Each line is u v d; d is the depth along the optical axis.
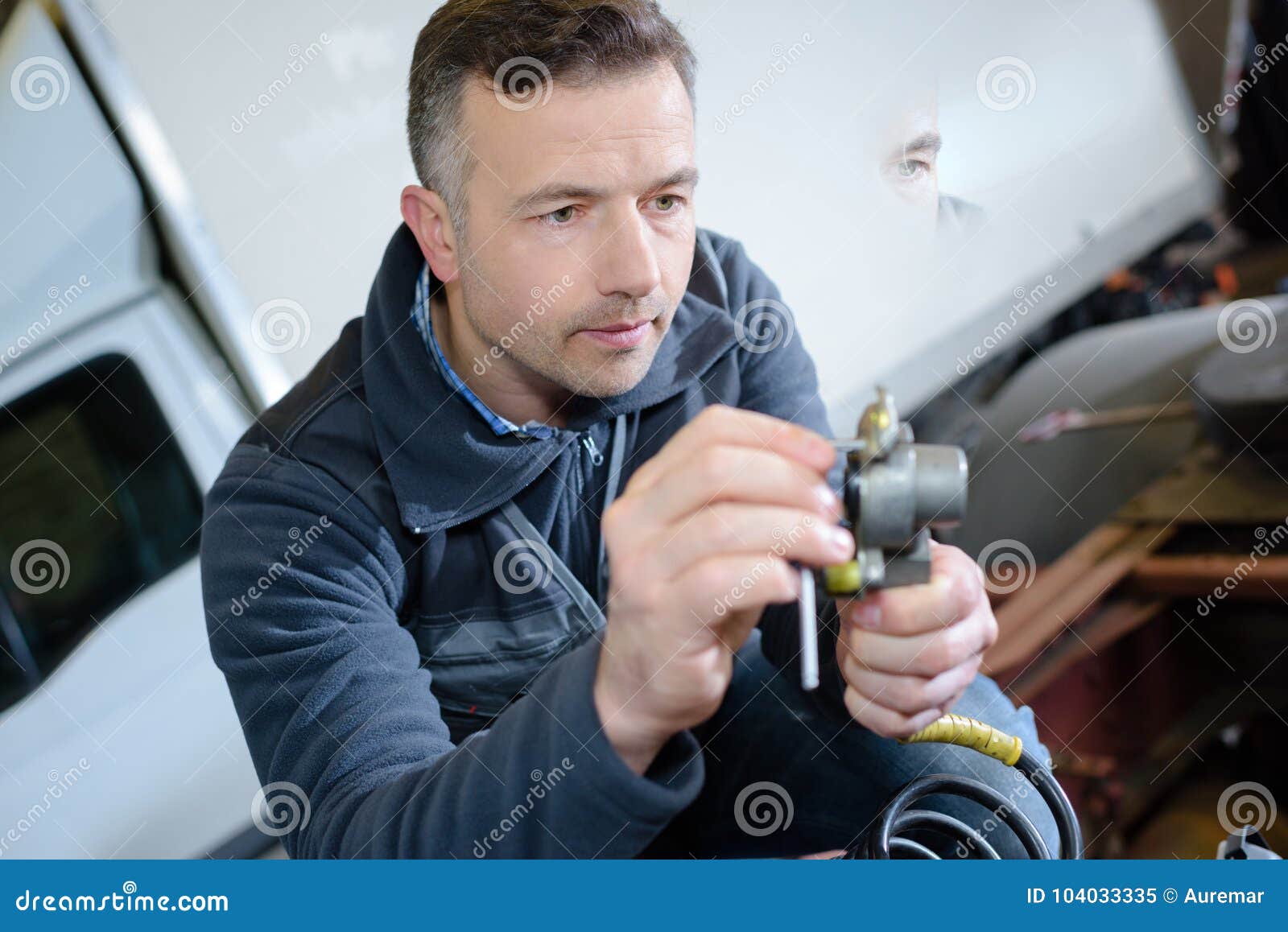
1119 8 2.51
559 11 0.96
